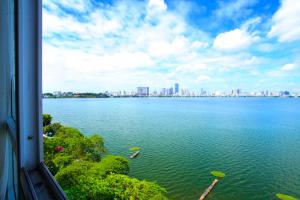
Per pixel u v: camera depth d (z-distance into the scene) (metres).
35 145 1.18
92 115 34.69
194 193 9.77
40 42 1.12
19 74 1.08
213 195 9.45
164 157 15.48
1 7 1.26
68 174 3.54
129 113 42.75
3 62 1.32
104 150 7.36
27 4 1.08
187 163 14.14
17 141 1.12
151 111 46.44
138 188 4.61
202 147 18.52
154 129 27.20
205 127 28.16
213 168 12.89
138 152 16.53
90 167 4.65
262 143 13.66
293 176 7.38
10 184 1.56
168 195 9.55
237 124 28.28
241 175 10.59
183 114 41.16
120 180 4.60
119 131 24.58
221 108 42.91
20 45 1.06
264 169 9.66
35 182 1.04
